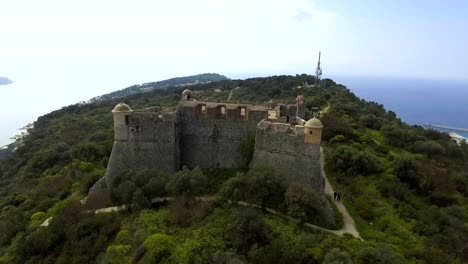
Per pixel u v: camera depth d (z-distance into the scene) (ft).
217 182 214.69
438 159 318.65
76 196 235.40
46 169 367.86
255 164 211.61
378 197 217.97
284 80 645.10
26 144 522.06
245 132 224.33
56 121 615.98
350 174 240.73
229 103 239.71
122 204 201.16
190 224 176.14
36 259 179.52
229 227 164.76
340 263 137.08
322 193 195.11
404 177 248.73
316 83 604.08
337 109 404.36
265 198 186.29
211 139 230.68
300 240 156.66
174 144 220.64
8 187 378.53
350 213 197.36
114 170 218.59
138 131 218.18
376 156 277.23
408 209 211.00
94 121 562.66
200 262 149.38
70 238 181.68
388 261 146.61
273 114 232.12
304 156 196.13
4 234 217.97
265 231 160.66
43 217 220.23
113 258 158.81
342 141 294.46
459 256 176.86
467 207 238.48
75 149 350.43
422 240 181.98
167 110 232.94
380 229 188.14
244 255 154.20
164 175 206.80
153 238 160.04
